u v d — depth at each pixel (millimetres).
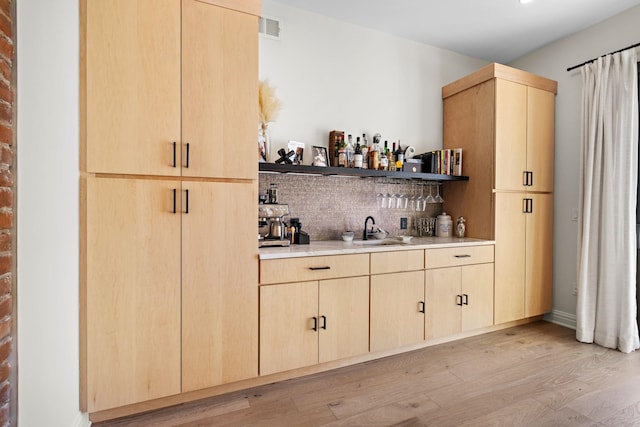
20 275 1270
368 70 3107
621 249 2678
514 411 1843
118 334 1720
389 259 2457
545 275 3256
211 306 1922
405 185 3275
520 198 3096
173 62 1813
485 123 3027
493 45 3402
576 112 3127
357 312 2342
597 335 2787
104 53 1670
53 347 1417
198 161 1877
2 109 1157
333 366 2348
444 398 1975
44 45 1360
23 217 1275
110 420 1766
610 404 1906
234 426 1725
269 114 2525
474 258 2848
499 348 2689
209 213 1912
